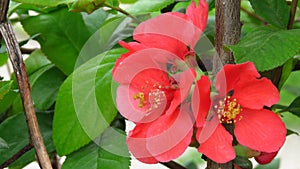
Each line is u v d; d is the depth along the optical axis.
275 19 0.36
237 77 0.30
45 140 0.39
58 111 0.36
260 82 0.30
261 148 0.30
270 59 0.30
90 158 0.35
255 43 0.31
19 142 0.39
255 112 0.30
